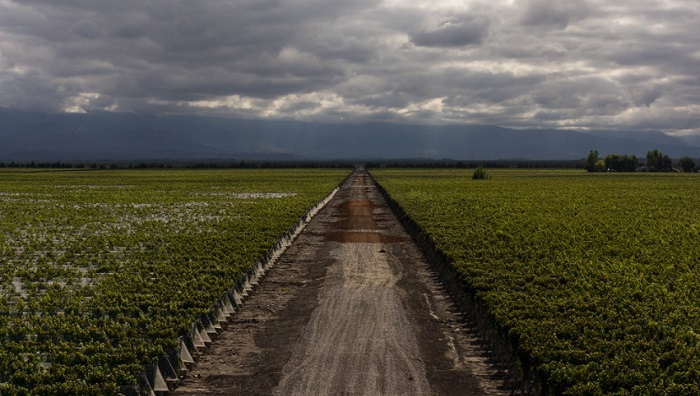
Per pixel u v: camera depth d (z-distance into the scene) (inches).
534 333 667.4
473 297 873.5
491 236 1430.9
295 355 697.0
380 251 1434.5
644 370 573.3
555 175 6382.9
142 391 576.7
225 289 914.1
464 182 4618.6
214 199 2898.6
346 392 590.2
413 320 840.9
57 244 1497.3
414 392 592.7
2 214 2183.8
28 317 828.6
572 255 1196.5
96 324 776.9
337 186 4106.8
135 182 4704.7
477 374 646.5
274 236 1472.7
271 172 7549.2
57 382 587.5
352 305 917.8
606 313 767.7
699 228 1667.1
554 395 546.6
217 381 626.8
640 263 1137.4
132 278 1028.5
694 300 869.8
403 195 2979.8
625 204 2471.7
